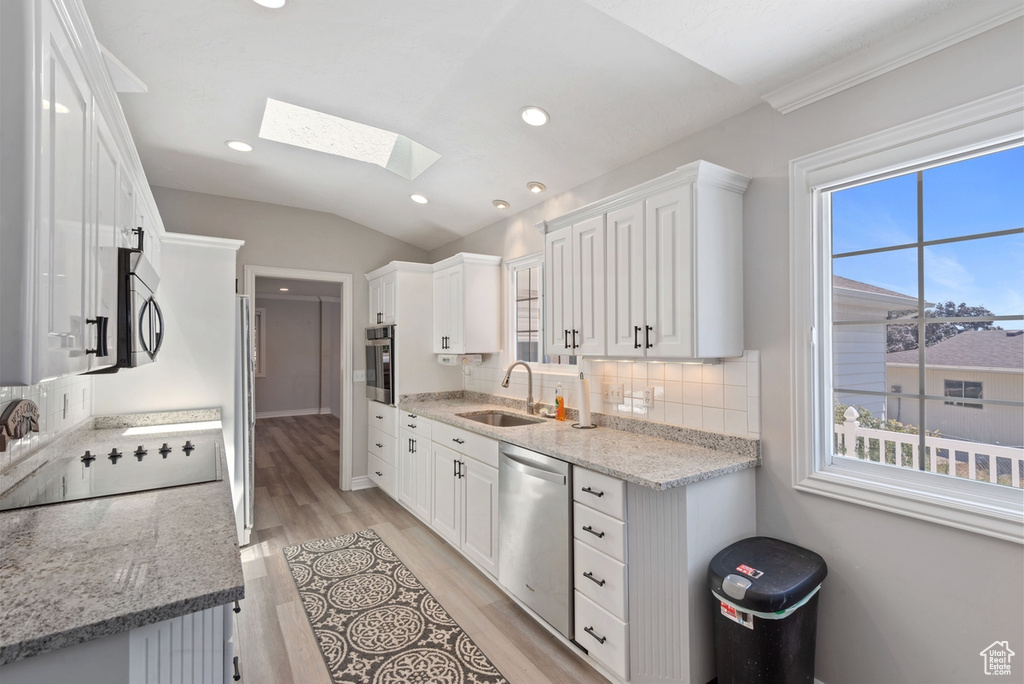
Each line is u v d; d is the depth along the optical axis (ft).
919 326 5.48
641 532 6.01
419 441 11.66
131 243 5.95
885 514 5.46
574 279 8.39
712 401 7.26
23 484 5.62
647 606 5.97
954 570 4.97
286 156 10.47
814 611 5.48
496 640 7.18
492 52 6.59
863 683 5.61
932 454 5.37
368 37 6.54
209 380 10.10
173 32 6.51
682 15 4.96
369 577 9.07
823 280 6.19
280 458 18.42
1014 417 4.82
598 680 6.36
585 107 7.41
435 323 13.30
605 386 9.16
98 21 6.25
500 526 8.32
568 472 6.89
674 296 6.65
